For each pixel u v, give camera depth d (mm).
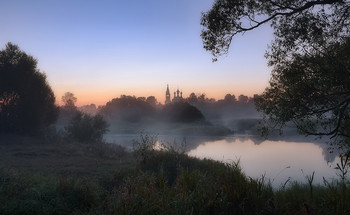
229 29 9898
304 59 9086
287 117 9188
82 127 33062
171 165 12805
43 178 10094
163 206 4844
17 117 32000
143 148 14242
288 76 9195
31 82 32906
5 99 31562
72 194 8188
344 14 8914
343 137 10273
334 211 4746
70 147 25031
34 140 29625
